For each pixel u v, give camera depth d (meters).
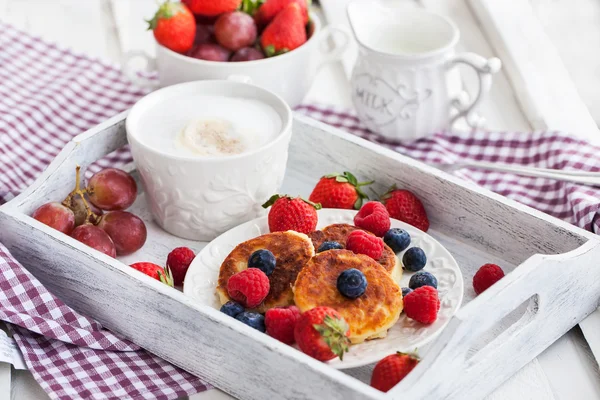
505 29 1.28
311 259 0.92
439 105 1.12
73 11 1.37
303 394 0.86
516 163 1.13
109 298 0.94
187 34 1.12
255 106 1.04
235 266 0.94
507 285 0.87
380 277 0.92
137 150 0.99
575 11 1.45
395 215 1.02
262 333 0.87
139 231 1.00
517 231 0.99
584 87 1.34
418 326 0.91
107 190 1.01
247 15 1.14
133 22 1.34
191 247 1.02
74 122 1.19
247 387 0.89
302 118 1.07
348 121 1.19
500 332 0.94
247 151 1.00
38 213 0.98
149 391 0.90
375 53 1.11
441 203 1.02
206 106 1.04
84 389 0.90
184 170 0.98
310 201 1.02
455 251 1.01
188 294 0.94
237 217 1.02
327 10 1.34
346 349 0.86
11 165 1.12
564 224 0.96
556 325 0.94
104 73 1.26
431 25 1.15
